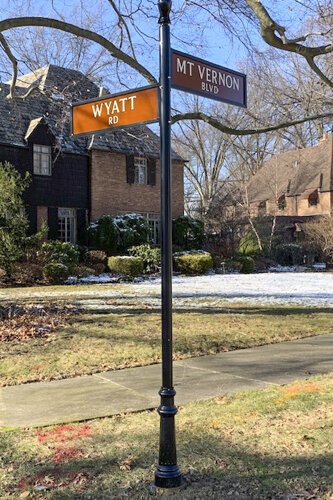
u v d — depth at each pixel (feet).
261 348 29.04
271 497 10.85
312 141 132.67
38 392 20.93
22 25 33.42
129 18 40.93
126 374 23.61
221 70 12.85
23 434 15.72
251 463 12.64
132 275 79.10
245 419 16.24
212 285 67.51
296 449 13.47
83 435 15.39
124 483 11.85
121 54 35.94
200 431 15.23
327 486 11.25
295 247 110.22
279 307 44.62
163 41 11.23
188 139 152.15
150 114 11.78
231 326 34.73
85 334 31.83
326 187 135.85
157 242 100.01
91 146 90.43
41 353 27.43
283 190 145.89
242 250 107.14
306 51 26.32
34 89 43.62
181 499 10.86
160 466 11.49
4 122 83.56
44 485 12.00
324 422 15.61
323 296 53.57
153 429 15.67
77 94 49.57
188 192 168.76
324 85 33.81
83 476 12.34
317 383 20.57
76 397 19.99
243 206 112.47
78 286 66.95
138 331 32.60
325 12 29.14
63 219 89.56
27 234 82.99
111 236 86.69
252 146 140.67
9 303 45.29
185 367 24.54
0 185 66.85
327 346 29.27
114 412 17.85
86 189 91.50
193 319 37.45
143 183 99.04
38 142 85.10
